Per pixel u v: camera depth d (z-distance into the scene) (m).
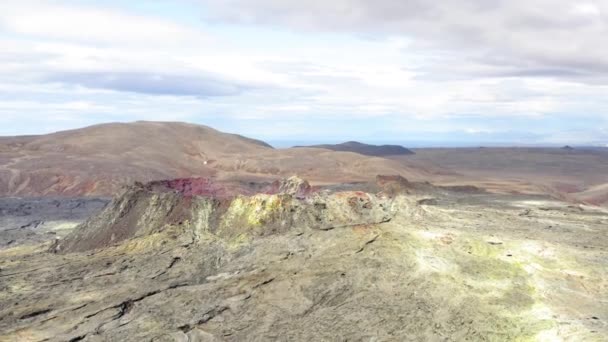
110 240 40.75
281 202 41.25
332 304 28.61
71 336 24.52
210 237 39.22
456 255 35.19
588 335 23.95
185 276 33.38
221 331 25.41
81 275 33.69
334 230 39.16
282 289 30.30
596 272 32.75
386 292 29.81
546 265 34.00
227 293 29.98
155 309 27.91
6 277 33.41
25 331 25.03
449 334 25.08
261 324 26.19
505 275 32.16
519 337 24.48
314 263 33.94
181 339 24.41
